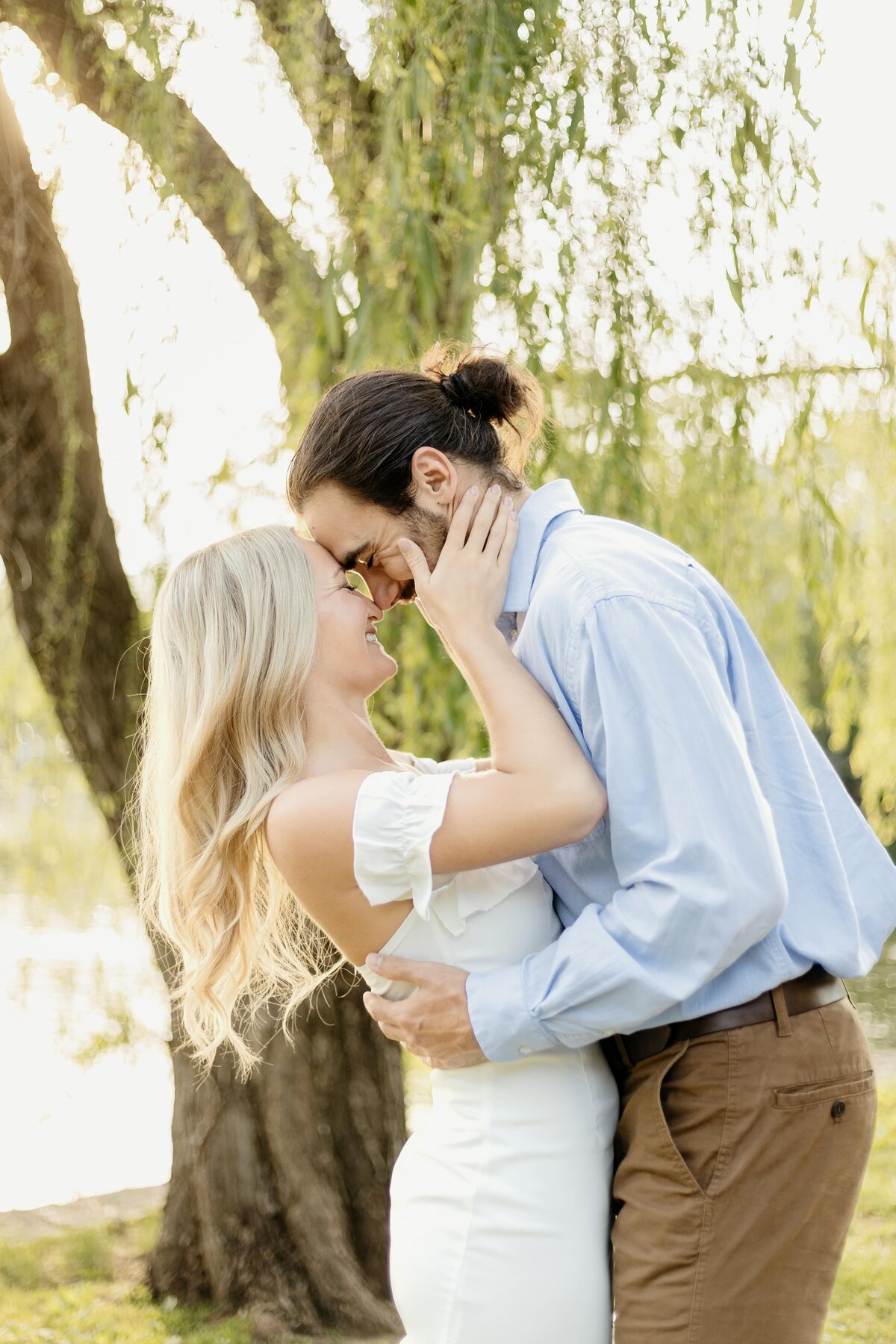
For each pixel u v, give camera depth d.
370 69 2.93
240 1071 3.88
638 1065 1.59
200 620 1.71
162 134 3.20
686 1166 1.51
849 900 1.60
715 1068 1.51
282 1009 3.90
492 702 1.53
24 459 3.83
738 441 3.58
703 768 1.44
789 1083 1.50
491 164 3.07
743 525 3.96
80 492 3.90
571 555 1.59
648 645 1.48
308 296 3.29
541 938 1.66
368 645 1.77
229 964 1.77
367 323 3.02
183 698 1.72
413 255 2.97
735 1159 1.50
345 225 3.16
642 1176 1.57
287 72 3.16
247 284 3.55
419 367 1.94
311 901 1.63
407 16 2.91
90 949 5.48
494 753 1.52
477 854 1.50
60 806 5.17
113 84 3.29
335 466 1.70
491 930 1.62
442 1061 1.59
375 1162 3.95
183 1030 3.94
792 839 1.60
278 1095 3.89
